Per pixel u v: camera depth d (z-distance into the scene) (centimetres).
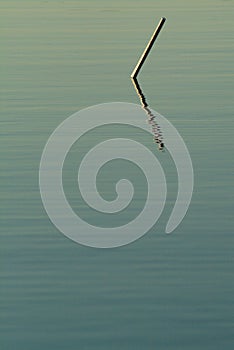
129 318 5069
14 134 8394
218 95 9731
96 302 5241
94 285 5441
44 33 12775
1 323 5022
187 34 12638
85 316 5091
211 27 13050
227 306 5175
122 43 12188
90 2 15162
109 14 14062
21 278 5519
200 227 6241
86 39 12412
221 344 4816
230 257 5769
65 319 5056
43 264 5694
